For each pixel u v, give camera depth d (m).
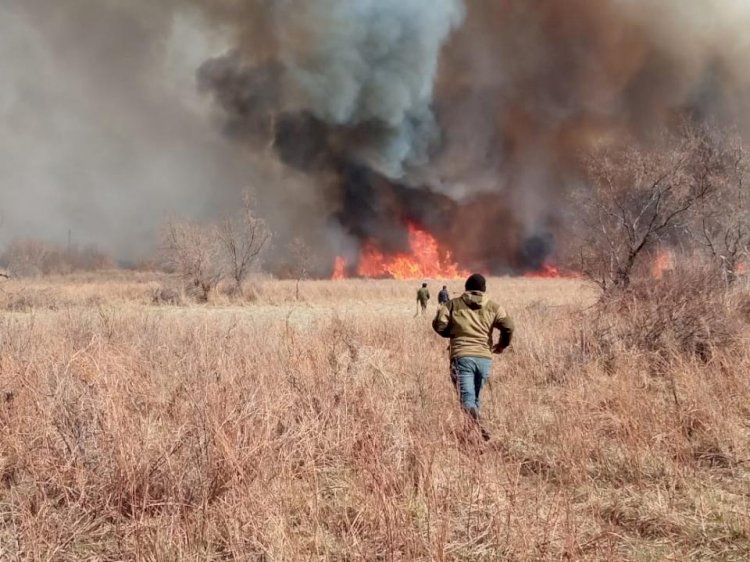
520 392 5.32
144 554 2.41
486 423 4.38
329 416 3.98
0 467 3.24
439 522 2.66
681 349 6.31
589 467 3.55
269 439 3.45
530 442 4.03
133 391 4.40
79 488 2.95
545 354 6.69
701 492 3.17
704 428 4.14
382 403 4.12
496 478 3.15
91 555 2.55
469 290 4.58
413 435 3.64
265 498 2.83
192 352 5.88
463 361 4.37
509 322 4.46
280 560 2.42
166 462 3.10
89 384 3.98
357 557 2.49
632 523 2.89
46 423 3.45
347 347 5.48
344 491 3.24
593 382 5.38
